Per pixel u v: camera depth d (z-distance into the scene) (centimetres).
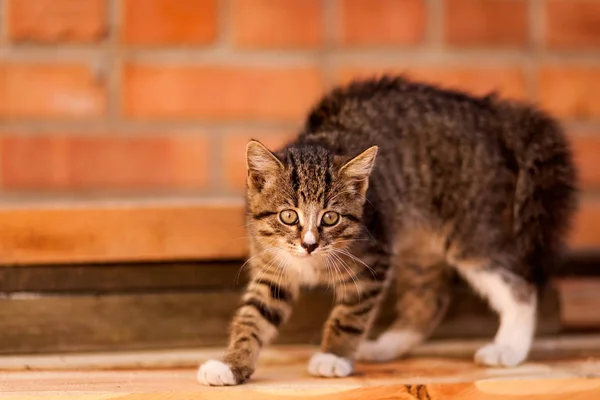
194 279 198
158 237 197
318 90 224
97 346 196
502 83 227
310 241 186
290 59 224
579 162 227
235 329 189
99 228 196
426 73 226
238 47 223
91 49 221
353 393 179
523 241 197
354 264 190
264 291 190
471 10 226
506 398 181
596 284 221
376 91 200
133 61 221
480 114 199
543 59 227
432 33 226
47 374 186
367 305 191
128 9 221
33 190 221
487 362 191
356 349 190
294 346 200
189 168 223
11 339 195
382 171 194
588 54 227
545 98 227
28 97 220
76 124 221
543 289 202
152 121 222
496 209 197
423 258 201
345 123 197
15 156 220
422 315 202
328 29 224
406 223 196
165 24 221
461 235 197
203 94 223
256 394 178
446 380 183
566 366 190
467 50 226
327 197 187
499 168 197
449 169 196
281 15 223
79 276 196
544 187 198
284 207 187
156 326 197
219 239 198
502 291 197
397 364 193
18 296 195
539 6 227
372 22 225
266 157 187
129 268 197
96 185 222
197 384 181
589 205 227
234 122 223
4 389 179
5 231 194
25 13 219
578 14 227
